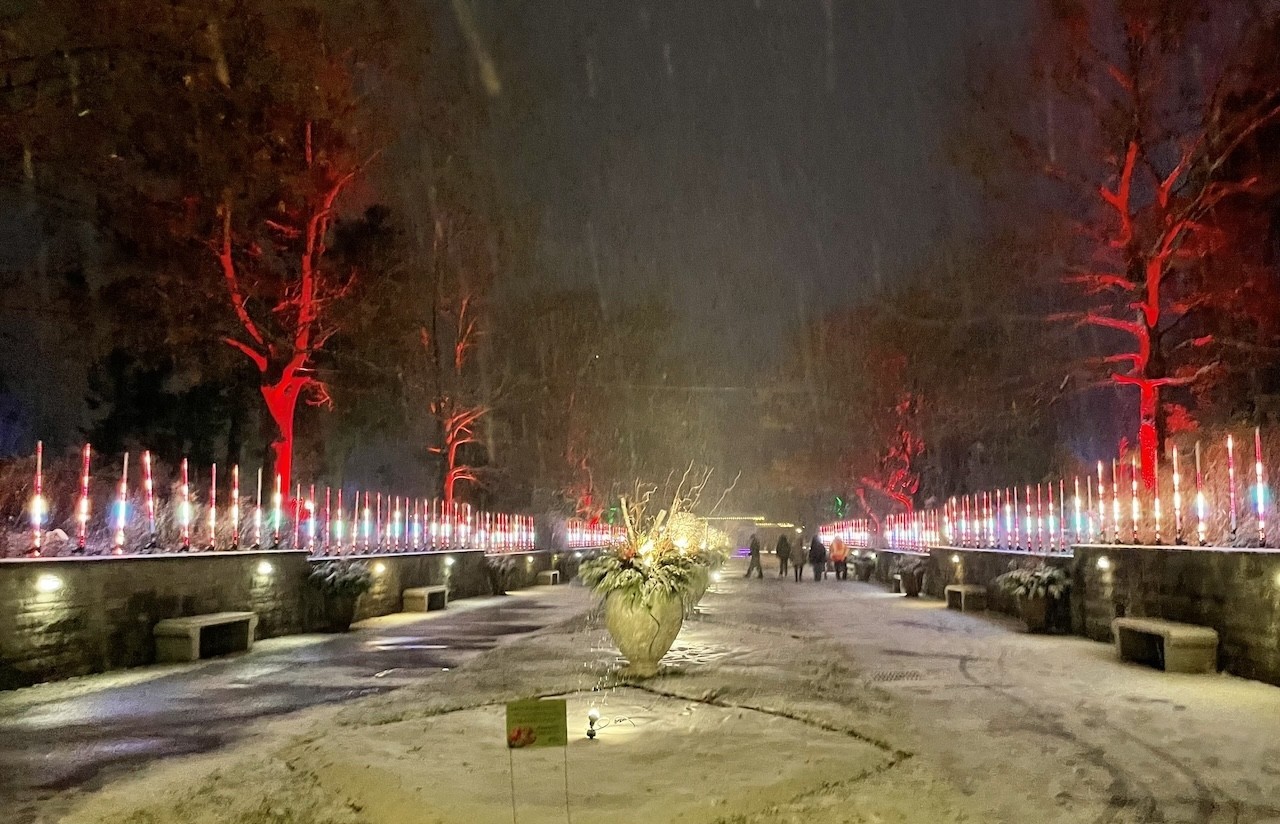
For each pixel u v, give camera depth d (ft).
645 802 22.29
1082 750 28.37
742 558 208.95
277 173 78.38
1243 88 69.36
